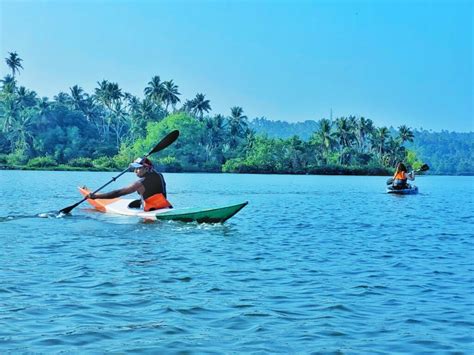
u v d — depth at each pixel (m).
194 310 8.36
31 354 6.54
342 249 14.20
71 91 168.62
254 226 18.52
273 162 130.25
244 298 9.08
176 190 43.84
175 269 11.19
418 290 9.80
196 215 17.97
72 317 7.88
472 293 9.62
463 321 8.03
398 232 17.97
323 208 27.19
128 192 18.77
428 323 7.93
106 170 121.81
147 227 17.06
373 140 155.50
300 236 16.44
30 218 18.92
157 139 130.62
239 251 13.46
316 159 137.38
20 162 125.75
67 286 9.56
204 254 12.93
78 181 54.16
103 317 7.93
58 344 6.86
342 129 145.00
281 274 10.95
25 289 9.28
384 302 8.98
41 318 7.80
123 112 158.12
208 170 131.50
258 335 7.34
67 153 139.12
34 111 151.38
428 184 78.12
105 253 12.73
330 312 8.38
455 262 12.55
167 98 148.38
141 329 7.47
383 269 11.63
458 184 78.31
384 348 6.94
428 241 15.94
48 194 31.94
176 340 7.09
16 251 12.73
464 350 6.89
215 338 7.20
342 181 77.31
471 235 17.39
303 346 6.98
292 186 55.44
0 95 152.62
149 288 9.56
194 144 133.75
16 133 144.62
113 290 9.38
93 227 16.89
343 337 7.31
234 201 31.34
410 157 155.50
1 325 7.46
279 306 8.66
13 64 160.62
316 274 11.02
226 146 153.62
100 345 6.87
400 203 32.19
